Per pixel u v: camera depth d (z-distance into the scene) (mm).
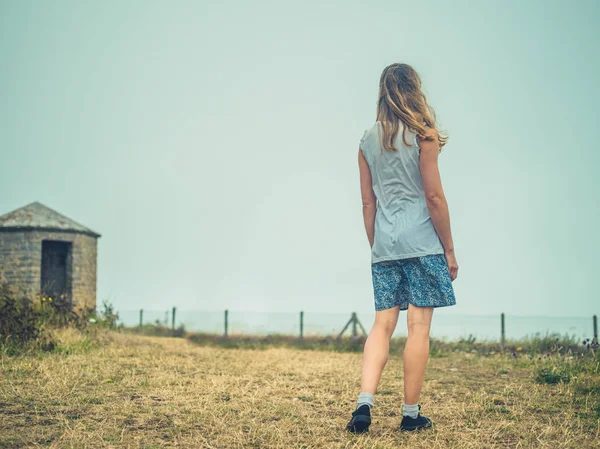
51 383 4824
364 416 3377
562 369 6027
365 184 3734
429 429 3531
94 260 20094
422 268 3469
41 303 11523
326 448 3102
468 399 4598
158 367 6207
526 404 4359
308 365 6902
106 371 5727
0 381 4914
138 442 3199
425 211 3514
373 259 3639
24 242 18094
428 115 3521
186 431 3453
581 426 3602
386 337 3574
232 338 15586
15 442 3123
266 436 3369
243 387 5008
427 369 6734
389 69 3646
